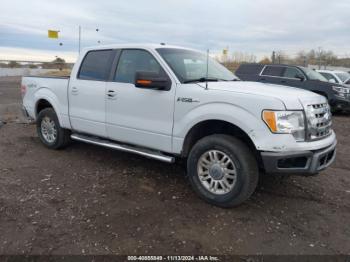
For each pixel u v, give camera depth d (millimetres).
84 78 5293
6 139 6715
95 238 3162
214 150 3834
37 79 6180
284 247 3111
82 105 5273
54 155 5738
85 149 6141
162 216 3615
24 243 3059
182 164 5363
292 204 4035
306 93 3906
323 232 3406
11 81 25188
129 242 3111
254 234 3314
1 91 17406
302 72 11992
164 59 4395
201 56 5141
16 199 3934
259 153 3689
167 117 4203
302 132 3541
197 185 4004
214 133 4172
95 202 3916
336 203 4109
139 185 4469
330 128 4109
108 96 4836
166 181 4641
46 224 3391
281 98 3506
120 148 4824
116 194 4160
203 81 4336
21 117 9492
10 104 12375
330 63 29469
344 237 3322
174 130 4152
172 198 4082
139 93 4449
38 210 3678
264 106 3482
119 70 4855
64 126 5672
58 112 5703
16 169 4969
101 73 5074
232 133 4031
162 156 4363
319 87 11680
